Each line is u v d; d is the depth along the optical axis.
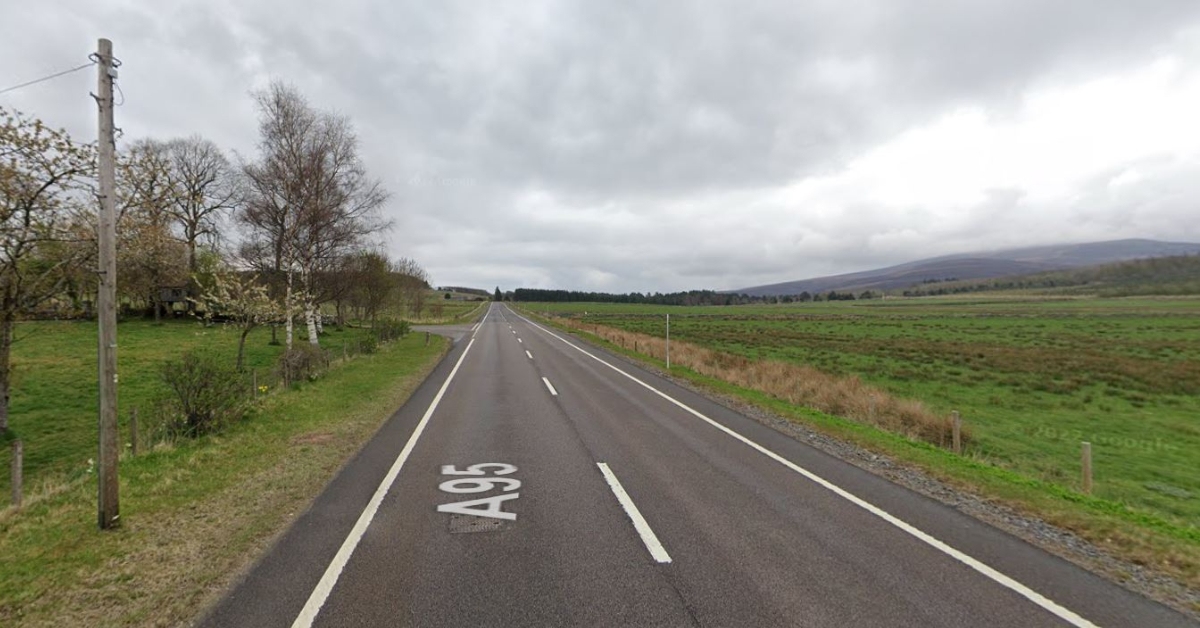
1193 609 4.25
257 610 4.09
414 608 4.09
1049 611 4.16
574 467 8.00
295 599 4.23
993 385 22.55
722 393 15.41
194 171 44.19
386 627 3.84
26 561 4.93
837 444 9.73
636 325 63.03
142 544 5.30
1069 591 4.50
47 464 10.70
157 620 4.00
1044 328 53.75
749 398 14.48
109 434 5.70
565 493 6.82
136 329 37.88
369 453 8.76
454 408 12.77
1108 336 43.75
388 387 15.70
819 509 6.35
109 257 5.69
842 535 5.58
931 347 37.41
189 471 7.68
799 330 55.84
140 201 13.41
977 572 4.80
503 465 8.09
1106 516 6.37
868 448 9.45
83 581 4.57
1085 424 16.00
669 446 9.35
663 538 5.44
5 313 11.24
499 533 5.54
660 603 4.18
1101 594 4.46
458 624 3.87
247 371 18.22
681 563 4.88
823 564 4.89
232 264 24.62
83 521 5.90
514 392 15.25
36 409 15.03
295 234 24.92
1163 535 5.83
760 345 39.56
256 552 5.09
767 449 9.25
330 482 7.25
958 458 9.18
